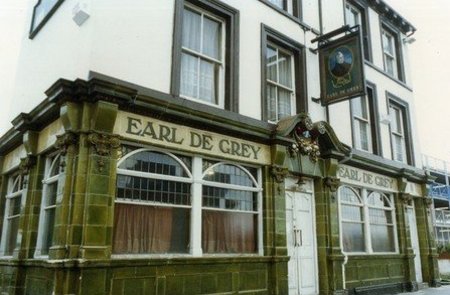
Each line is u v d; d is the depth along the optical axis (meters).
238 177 8.91
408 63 16.52
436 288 13.56
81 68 7.22
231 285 8.03
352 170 11.91
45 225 7.85
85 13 7.34
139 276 6.74
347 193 11.83
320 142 10.75
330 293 10.03
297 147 9.91
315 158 10.41
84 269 6.07
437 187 25.09
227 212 8.59
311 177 10.55
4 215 9.97
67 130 6.66
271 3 10.67
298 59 11.24
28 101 10.15
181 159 7.93
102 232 6.38
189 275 7.42
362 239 11.98
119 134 6.90
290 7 11.77
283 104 10.74
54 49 8.96
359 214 12.11
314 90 11.38
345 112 12.39
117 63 7.28
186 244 7.73
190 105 8.09
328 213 10.53
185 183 7.92
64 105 6.78
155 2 8.13
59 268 6.06
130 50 7.51
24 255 7.83
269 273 8.77
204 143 8.14
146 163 7.44
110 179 6.65
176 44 8.21
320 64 11.01
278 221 9.09
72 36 8.02
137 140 7.14
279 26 10.81
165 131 7.56
